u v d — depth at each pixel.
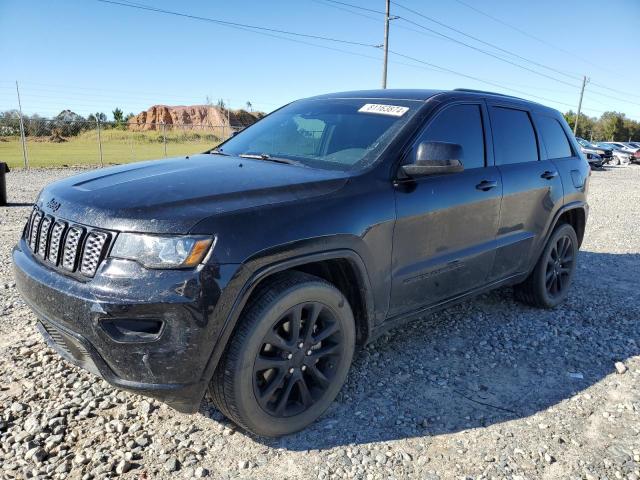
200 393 2.46
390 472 2.56
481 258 3.84
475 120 3.90
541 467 2.64
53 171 18.83
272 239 2.50
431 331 4.29
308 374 2.91
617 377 3.62
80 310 2.34
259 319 2.52
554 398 3.31
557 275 4.94
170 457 2.60
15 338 3.81
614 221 10.38
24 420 2.85
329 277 3.08
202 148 34.59
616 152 32.94
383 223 3.01
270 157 3.46
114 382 2.37
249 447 2.71
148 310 2.28
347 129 3.53
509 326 4.46
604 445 2.83
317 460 2.63
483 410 3.15
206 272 2.32
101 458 2.57
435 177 3.42
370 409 3.10
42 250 2.72
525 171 4.23
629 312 4.95
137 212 2.39
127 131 41.41
